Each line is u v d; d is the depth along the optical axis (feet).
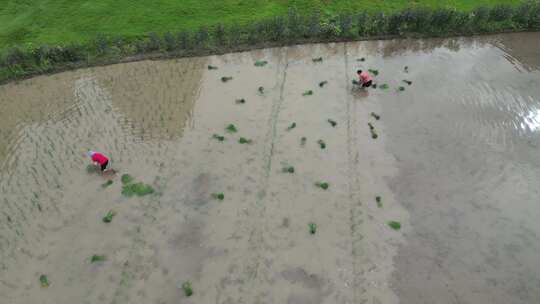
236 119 47.14
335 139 44.52
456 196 38.32
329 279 32.07
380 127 46.03
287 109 48.57
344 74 54.44
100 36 56.39
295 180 40.01
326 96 50.57
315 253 33.88
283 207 37.52
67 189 39.37
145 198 38.45
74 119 47.50
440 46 60.85
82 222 36.55
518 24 63.72
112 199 38.37
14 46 53.78
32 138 45.14
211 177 40.42
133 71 54.95
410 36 62.03
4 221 36.73
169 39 56.90
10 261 33.73
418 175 40.34
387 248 34.14
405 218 36.47
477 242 34.53
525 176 40.27
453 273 32.37
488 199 38.04
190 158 42.42
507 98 50.37
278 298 30.86
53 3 64.95
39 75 54.49
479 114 47.88
